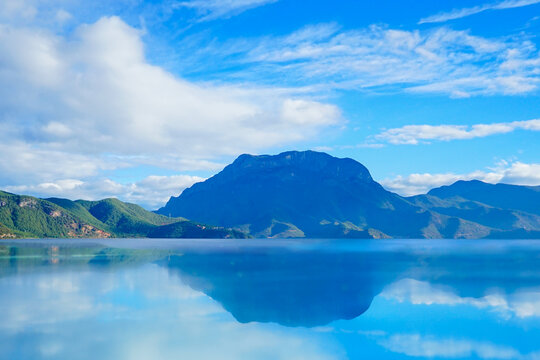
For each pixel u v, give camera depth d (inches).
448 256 5447.8
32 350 1363.2
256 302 2076.8
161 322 1690.5
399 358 1334.9
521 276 3088.1
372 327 1646.2
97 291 2320.4
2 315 1766.7
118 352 1358.3
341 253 6190.9
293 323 1705.2
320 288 2506.2
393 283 2711.6
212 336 1529.3
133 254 5447.8
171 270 3422.7
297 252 6461.6
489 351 1391.5
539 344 1462.8
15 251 5954.7
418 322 1728.6
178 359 1307.8
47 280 2736.2
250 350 1391.5
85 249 6673.2
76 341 1453.0
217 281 2780.5
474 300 2133.4
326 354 1374.3
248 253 6038.4
